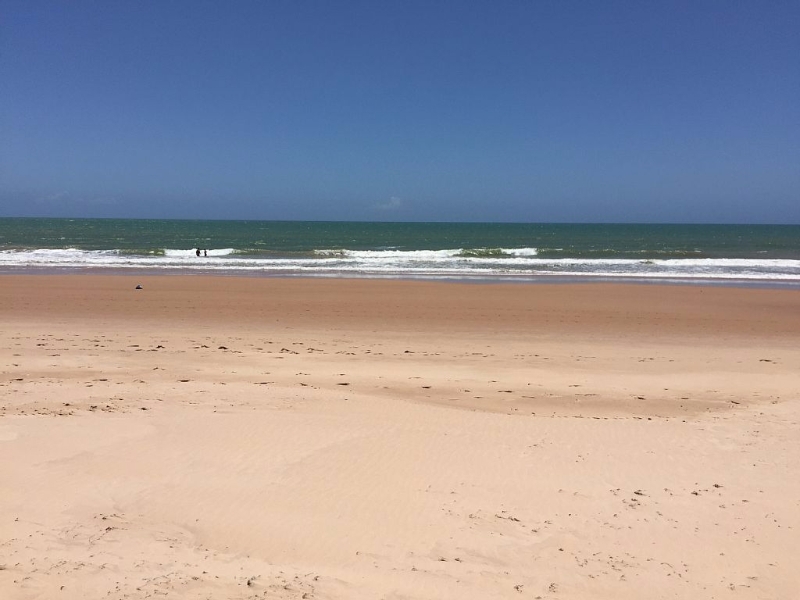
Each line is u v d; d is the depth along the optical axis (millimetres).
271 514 5719
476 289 27188
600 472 7039
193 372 12250
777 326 19734
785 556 5277
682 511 6059
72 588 4434
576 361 14508
